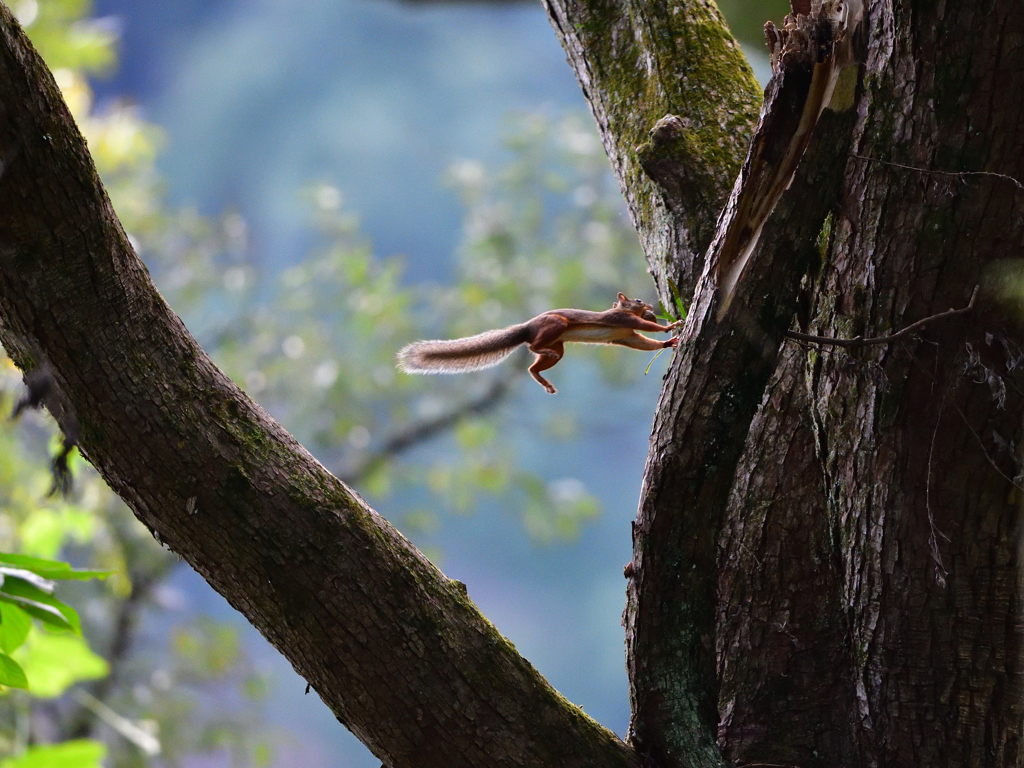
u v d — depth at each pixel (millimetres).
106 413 4762
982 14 4734
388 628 4797
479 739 4812
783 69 4777
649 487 4871
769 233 4789
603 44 5324
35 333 4742
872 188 4820
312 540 4785
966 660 4887
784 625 5023
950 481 4855
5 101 4660
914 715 4918
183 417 4773
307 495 4801
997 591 4871
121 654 9555
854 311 4863
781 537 5031
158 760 9062
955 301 4812
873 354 4852
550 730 4836
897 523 4879
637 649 4914
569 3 5375
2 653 4812
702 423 4832
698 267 5086
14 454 7406
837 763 4969
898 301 4832
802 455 5035
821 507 5023
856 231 4844
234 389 4824
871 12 4789
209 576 4824
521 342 5160
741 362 4816
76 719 8531
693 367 4832
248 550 4781
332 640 4797
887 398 4852
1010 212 4777
